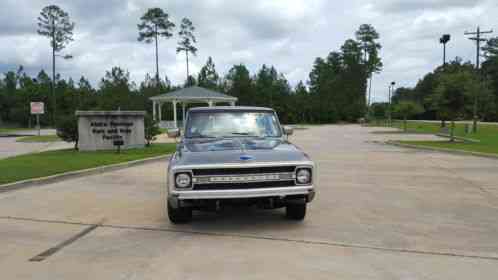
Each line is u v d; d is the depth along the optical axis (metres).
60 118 20.19
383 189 9.79
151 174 12.48
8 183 10.14
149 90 72.69
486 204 8.17
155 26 79.81
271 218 7.11
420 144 22.64
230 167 5.87
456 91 25.31
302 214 6.81
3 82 91.81
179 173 5.91
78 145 19.81
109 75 75.88
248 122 7.56
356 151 19.62
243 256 5.23
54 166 13.16
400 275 4.60
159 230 6.46
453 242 5.77
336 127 56.81
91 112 19.77
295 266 4.88
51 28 70.38
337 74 107.19
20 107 70.75
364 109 89.00
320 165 14.24
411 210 7.68
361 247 5.55
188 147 6.65
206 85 87.94
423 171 12.77
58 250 5.55
